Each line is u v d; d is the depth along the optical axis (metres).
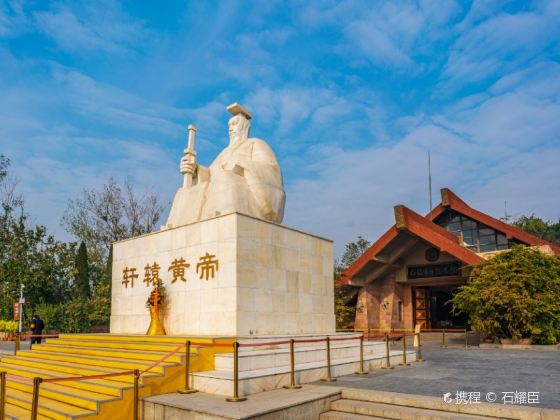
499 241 29.80
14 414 8.25
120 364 9.97
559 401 7.92
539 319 20.78
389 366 13.02
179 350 9.99
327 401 8.57
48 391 8.94
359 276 29.70
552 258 22.00
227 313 11.62
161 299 13.09
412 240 29.16
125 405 8.16
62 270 36.19
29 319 31.25
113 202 39.75
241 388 8.58
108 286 34.91
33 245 35.78
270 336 11.44
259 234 12.55
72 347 12.58
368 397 8.61
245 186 14.43
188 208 14.67
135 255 14.86
